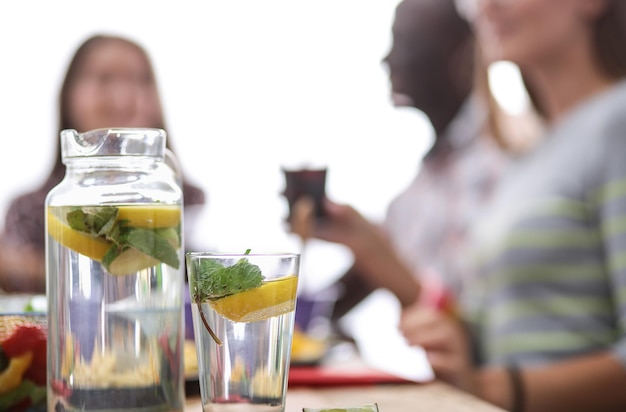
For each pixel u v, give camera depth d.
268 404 0.97
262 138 4.10
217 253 0.97
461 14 3.02
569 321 2.22
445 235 2.92
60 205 0.99
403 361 3.42
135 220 0.98
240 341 0.96
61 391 0.99
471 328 2.33
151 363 0.99
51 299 1.00
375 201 4.04
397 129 4.03
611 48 2.47
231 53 4.11
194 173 4.03
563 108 2.56
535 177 2.38
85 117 3.22
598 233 2.22
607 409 1.84
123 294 0.98
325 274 3.59
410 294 2.09
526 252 2.29
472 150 2.95
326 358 1.57
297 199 1.81
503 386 1.84
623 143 2.19
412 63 3.07
